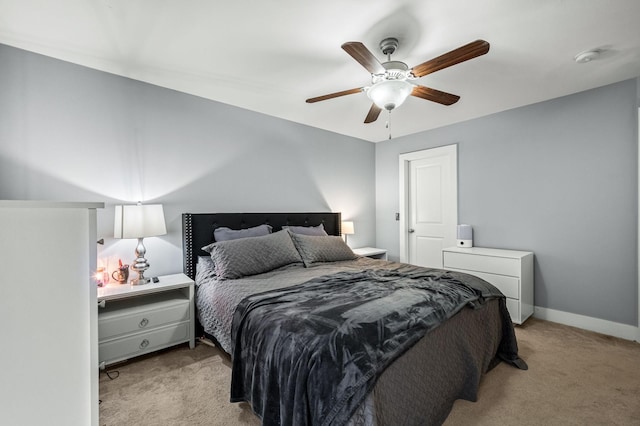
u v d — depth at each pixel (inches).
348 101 116.2
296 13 65.3
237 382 61.1
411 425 51.8
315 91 106.3
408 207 166.6
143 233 88.7
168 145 104.7
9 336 21.5
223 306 77.5
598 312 105.3
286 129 138.4
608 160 102.7
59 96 85.4
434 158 155.3
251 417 61.7
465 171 140.3
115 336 79.2
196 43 77.2
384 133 161.6
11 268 21.5
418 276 84.2
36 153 82.3
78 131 88.3
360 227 172.7
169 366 81.4
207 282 92.2
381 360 46.4
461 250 126.8
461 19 66.8
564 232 112.7
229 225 115.6
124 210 87.4
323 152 154.1
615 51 80.2
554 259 115.1
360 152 172.9
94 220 25.3
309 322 52.5
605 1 61.1
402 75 73.6
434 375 58.3
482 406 65.1
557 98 113.1
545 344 95.0
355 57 65.4
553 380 74.8
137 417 61.6
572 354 88.3
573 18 66.5
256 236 110.7
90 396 24.9
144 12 65.4
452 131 144.6
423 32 71.6
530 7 62.9
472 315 72.6
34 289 22.4
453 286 74.5
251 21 68.2
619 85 100.0
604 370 79.4
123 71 92.1
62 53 82.2
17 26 70.3
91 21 68.5
